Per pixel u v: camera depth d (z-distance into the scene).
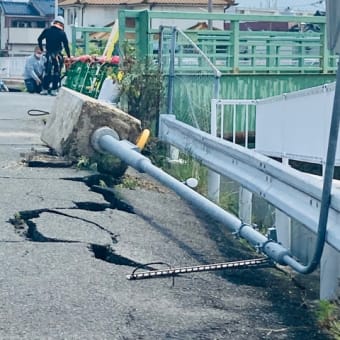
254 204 9.46
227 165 8.54
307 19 15.38
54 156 10.55
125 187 9.54
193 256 7.21
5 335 5.10
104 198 8.92
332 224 5.91
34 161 10.22
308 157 10.02
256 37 15.20
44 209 8.11
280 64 15.41
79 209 8.28
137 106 12.23
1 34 91.38
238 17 14.76
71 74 21.73
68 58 22.50
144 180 9.98
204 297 6.12
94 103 10.07
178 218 8.45
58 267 6.43
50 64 24.02
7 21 90.88
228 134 14.03
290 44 15.48
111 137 9.91
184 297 6.07
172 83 12.29
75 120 10.11
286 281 6.76
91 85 19.67
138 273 6.45
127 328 5.35
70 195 8.75
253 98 14.97
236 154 8.11
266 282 6.69
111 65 18.22
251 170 7.77
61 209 8.16
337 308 5.95
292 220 7.20
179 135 10.77
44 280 6.11
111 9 74.25
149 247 7.27
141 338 5.21
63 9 81.44
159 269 6.69
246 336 5.42
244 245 7.80
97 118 10.08
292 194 6.69
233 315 5.79
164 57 12.82
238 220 7.23
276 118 10.86
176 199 9.27
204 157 9.43
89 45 26.03
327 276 6.25
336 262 6.25
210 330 5.45
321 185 6.05
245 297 6.24
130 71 12.46
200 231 8.09
